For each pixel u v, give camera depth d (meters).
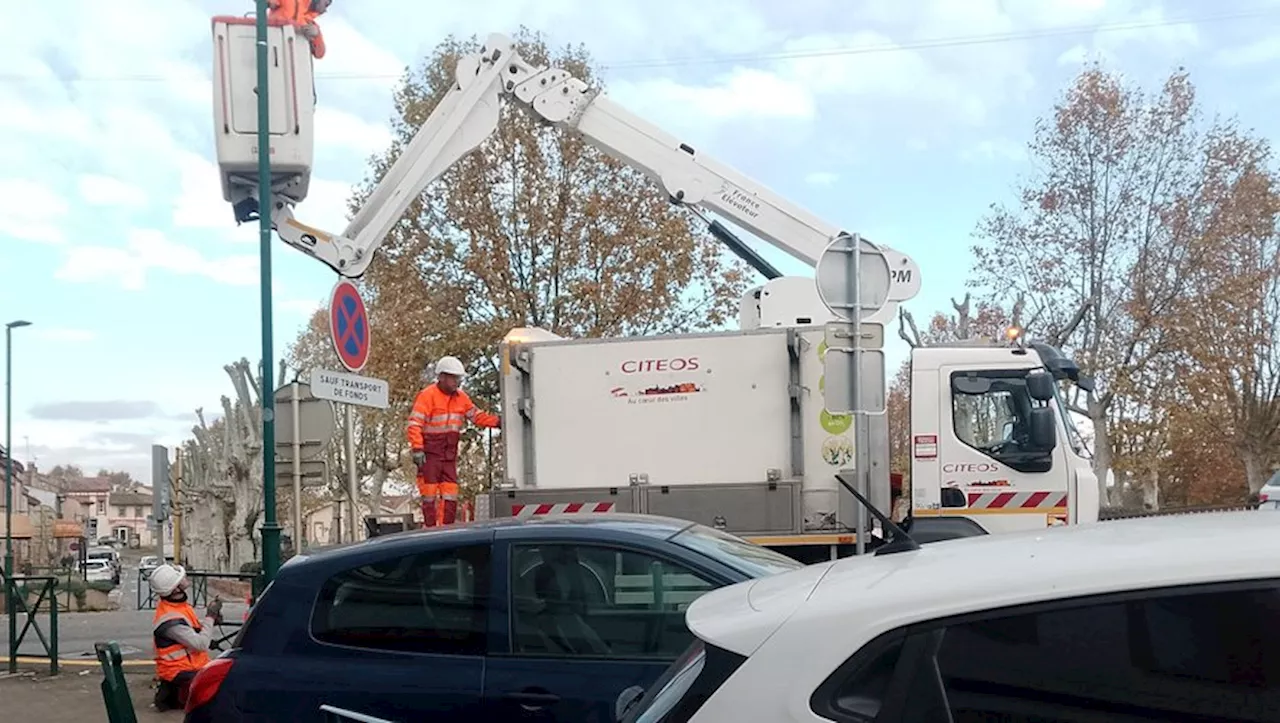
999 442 10.92
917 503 11.01
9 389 32.03
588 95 12.55
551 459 11.64
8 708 9.96
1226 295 28.25
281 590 4.94
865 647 2.47
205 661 9.40
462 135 12.35
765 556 5.22
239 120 10.15
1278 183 28.39
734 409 11.28
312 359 42.91
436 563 4.86
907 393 11.45
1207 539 2.54
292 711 4.64
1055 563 2.52
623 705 3.63
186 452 41.97
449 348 23.78
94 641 15.70
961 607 2.46
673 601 4.65
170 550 77.88
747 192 12.57
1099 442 28.97
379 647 4.72
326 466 9.81
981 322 29.34
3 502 61.84
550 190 24.38
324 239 11.59
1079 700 2.34
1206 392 29.50
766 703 2.48
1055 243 28.59
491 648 4.63
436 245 24.59
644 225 24.41
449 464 11.88
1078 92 28.27
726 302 24.62
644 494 11.03
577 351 11.69
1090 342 28.62
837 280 9.38
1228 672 2.29
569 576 4.75
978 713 2.37
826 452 11.03
